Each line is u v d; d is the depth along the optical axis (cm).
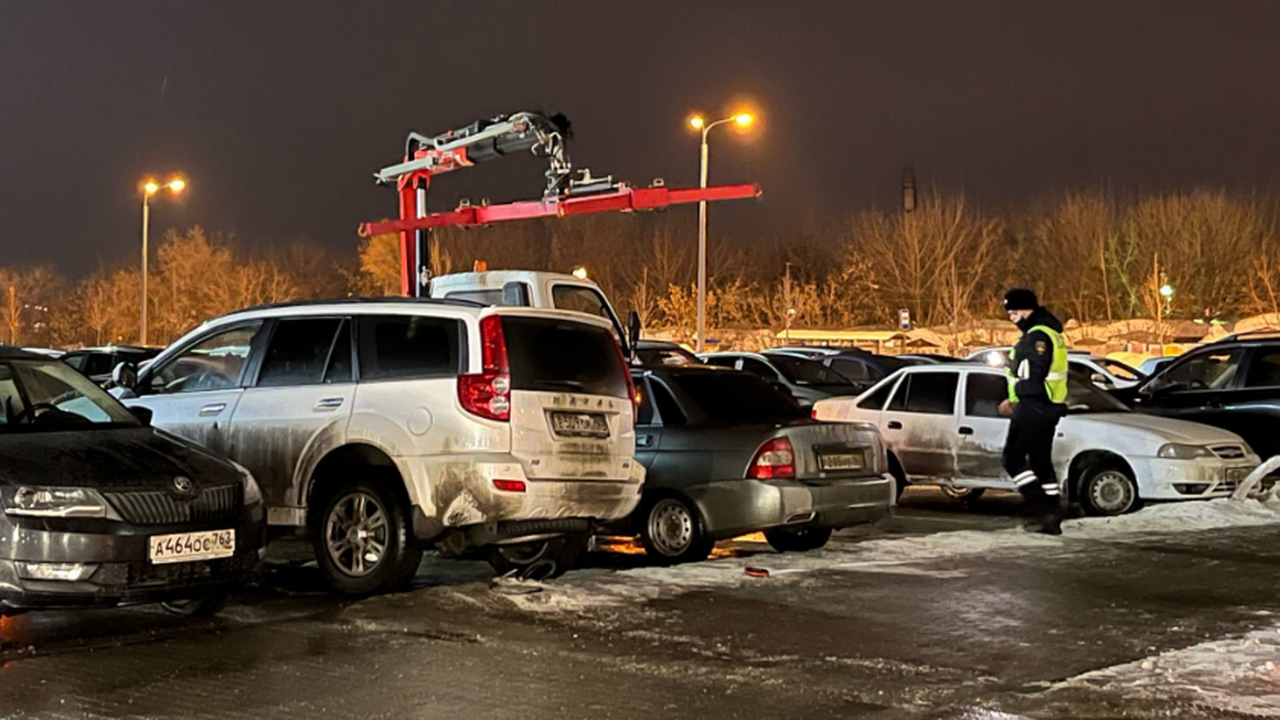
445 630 706
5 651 664
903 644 679
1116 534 1070
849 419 1439
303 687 591
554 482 796
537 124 1202
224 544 722
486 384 784
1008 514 1366
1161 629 716
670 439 988
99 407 803
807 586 834
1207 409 1497
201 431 883
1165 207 5738
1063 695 577
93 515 675
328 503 826
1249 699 569
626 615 744
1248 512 1169
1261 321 4566
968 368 1364
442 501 784
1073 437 1302
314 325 867
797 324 5834
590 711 553
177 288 6359
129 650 665
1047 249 6144
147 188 3806
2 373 778
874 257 6006
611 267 6319
